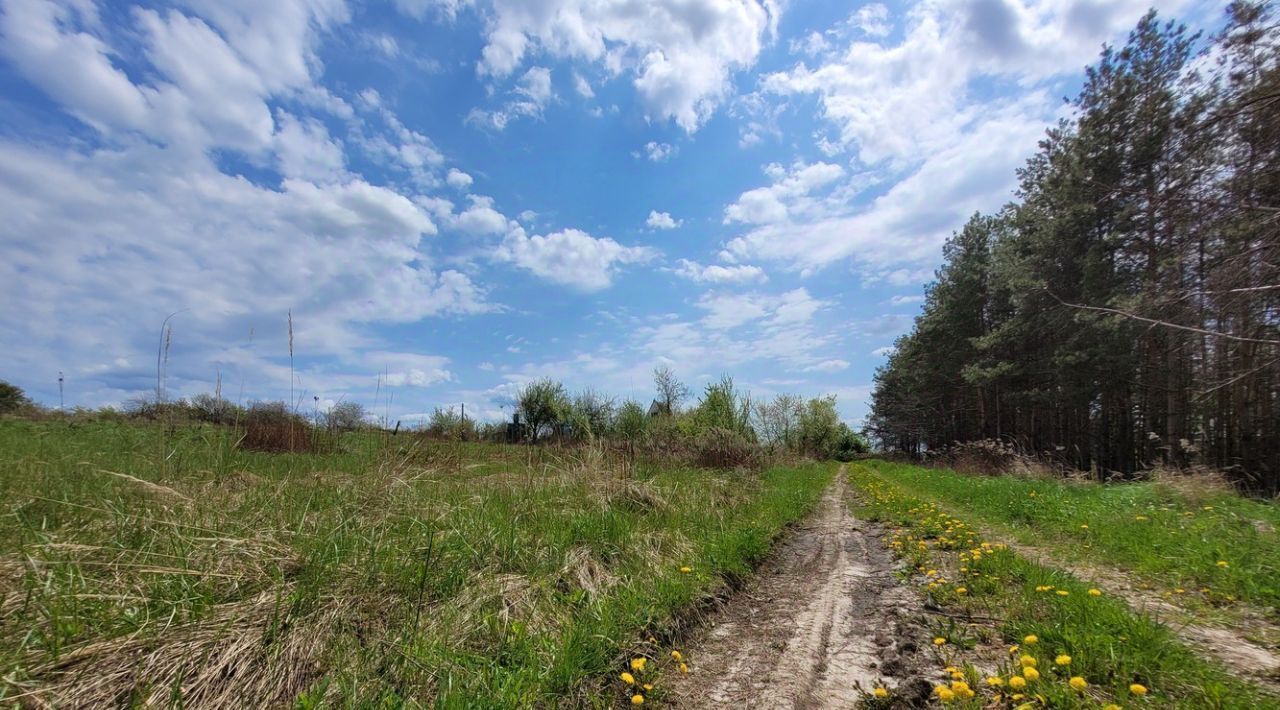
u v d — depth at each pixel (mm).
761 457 17516
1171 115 14469
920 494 13820
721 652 3588
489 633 3240
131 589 2959
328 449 7637
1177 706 2494
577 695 2828
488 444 10117
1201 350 14570
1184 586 4730
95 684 2240
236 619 2775
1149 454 20531
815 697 2881
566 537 5059
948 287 33438
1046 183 20156
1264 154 8867
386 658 2766
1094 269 17391
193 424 5957
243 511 4324
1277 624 3791
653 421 17766
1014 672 2867
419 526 4547
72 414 9773
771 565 6105
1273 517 6809
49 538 3197
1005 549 5512
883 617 4109
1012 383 27219
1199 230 10047
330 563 3605
